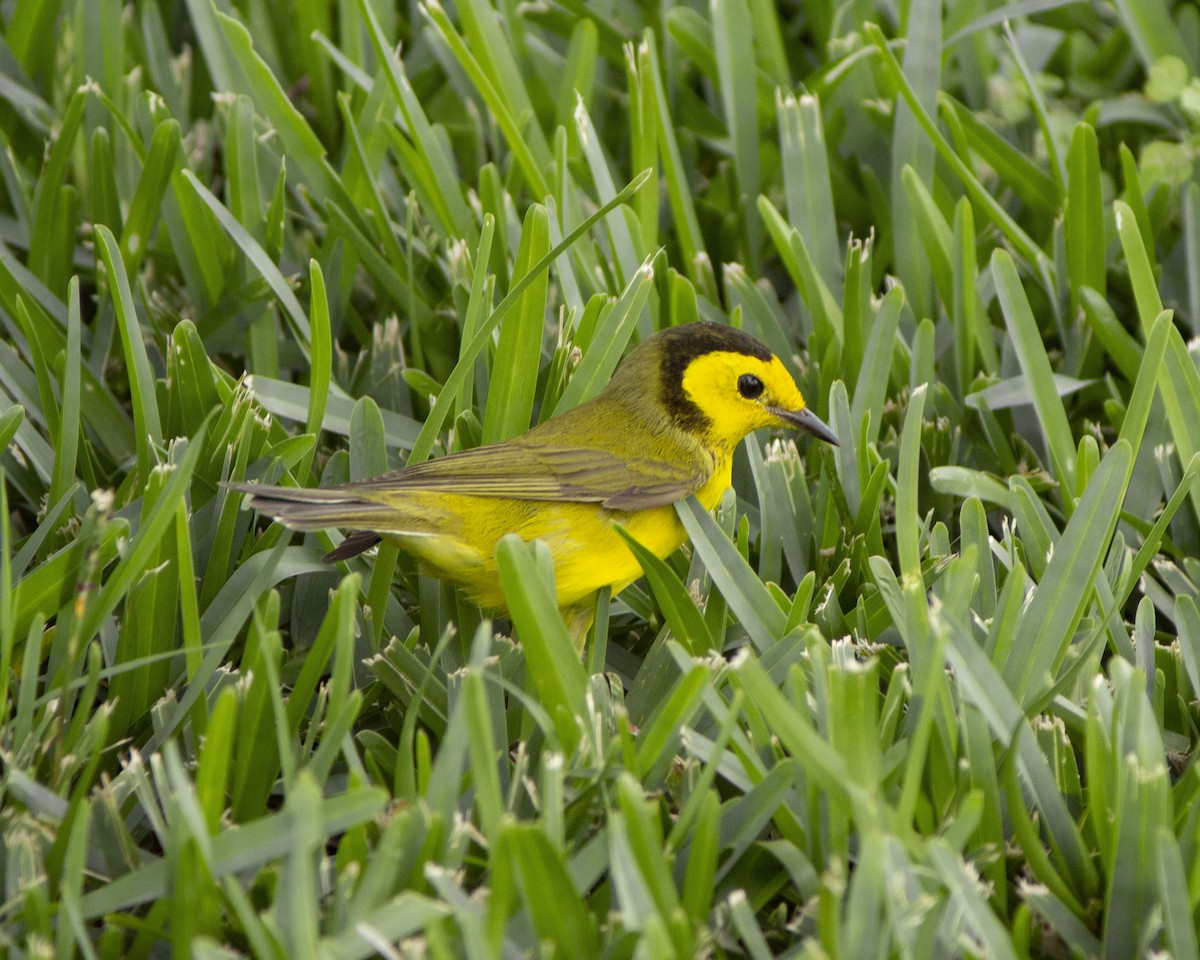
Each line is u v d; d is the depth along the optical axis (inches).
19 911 220.7
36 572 267.3
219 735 224.7
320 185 407.5
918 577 267.4
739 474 369.7
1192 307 398.3
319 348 315.6
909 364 382.3
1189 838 233.1
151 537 257.8
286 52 490.9
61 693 246.1
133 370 306.0
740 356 323.9
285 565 290.8
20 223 419.5
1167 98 447.8
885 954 207.6
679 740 252.5
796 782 243.6
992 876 243.9
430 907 205.6
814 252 417.4
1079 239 391.9
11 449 340.5
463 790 255.3
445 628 311.9
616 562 304.0
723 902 235.1
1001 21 443.2
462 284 371.9
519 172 424.2
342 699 251.3
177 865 208.2
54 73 450.6
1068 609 268.7
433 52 471.5
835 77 447.5
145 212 383.6
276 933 206.1
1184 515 338.3
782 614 291.0
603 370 335.0
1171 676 293.4
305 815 201.2
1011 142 470.0
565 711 245.3
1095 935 239.6
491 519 290.7
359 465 322.0
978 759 245.9
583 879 222.2
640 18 501.0
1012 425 384.5
